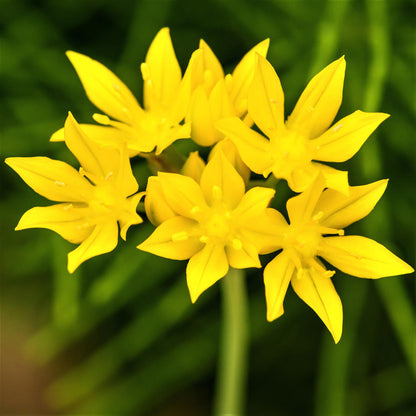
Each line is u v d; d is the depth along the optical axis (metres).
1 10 0.39
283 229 0.32
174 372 0.39
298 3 0.38
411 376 0.39
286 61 0.38
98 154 0.33
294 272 0.33
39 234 0.39
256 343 0.40
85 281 0.39
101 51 0.39
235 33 0.39
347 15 0.38
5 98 0.39
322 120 0.33
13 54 0.38
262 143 0.32
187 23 0.39
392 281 0.37
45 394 0.41
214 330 0.39
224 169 0.32
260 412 0.41
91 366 0.40
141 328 0.39
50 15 0.39
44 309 0.41
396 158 0.39
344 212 0.33
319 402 0.38
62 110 0.39
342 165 0.38
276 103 0.32
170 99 0.33
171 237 0.32
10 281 0.41
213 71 0.33
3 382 0.41
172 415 0.41
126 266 0.37
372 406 0.40
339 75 0.33
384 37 0.36
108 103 0.33
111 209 0.33
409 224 0.38
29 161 0.33
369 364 0.40
